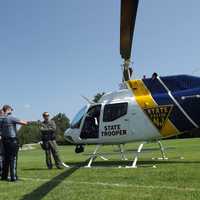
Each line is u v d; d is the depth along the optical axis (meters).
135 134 15.17
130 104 15.30
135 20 9.11
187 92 14.87
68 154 28.61
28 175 13.14
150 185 9.78
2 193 9.34
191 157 18.73
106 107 15.73
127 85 15.66
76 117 16.55
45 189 9.75
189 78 15.11
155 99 15.04
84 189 9.49
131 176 11.65
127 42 11.12
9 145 11.59
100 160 19.31
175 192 8.55
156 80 15.33
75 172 13.48
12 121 11.70
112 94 15.84
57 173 13.45
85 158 22.64
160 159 18.00
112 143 15.73
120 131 15.38
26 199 8.41
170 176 11.21
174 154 21.70
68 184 10.51
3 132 11.62
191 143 40.53
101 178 11.53
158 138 15.20
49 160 15.28
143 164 15.61
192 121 14.73
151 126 15.02
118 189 9.29
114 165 15.87
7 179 11.92
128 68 15.04
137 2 7.76
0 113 11.85
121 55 13.30
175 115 14.80
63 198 8.37
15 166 11.69
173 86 15.13
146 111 15.09
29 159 24.00
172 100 14.85
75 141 16.36
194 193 8.34
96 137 15.85
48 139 15.23
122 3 7.84
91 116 16.08
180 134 15.48
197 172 11.95
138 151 14.86
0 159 12.46
